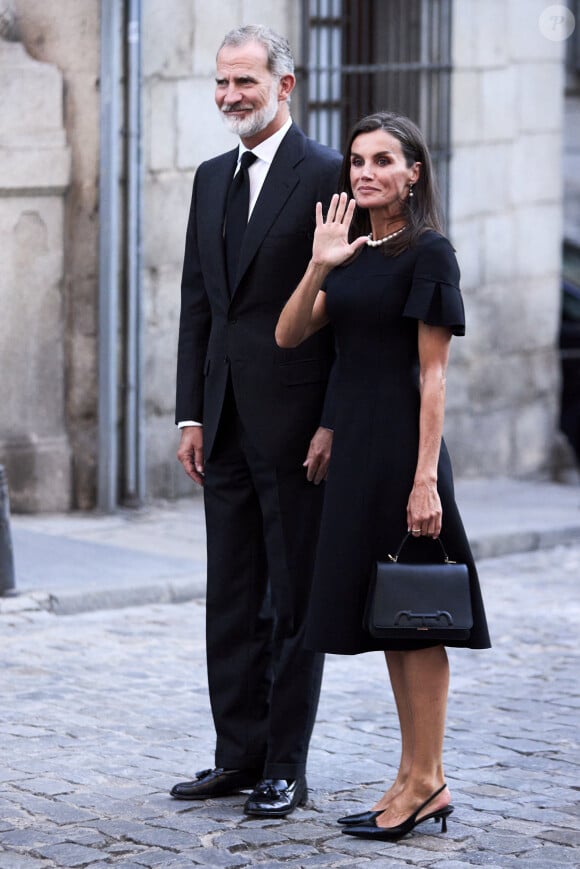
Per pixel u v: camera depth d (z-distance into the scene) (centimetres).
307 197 932
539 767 1050
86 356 2003
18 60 1914
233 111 923
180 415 982
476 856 856
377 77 2355
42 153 1936
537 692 1282
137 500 2039
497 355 2567
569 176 4141
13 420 1966
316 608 880
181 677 1304
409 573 850
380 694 1264
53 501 2002
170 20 2038
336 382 897
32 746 1079
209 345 966
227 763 965
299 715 937
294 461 936
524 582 1841
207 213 958
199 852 858
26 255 1950
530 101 2578
